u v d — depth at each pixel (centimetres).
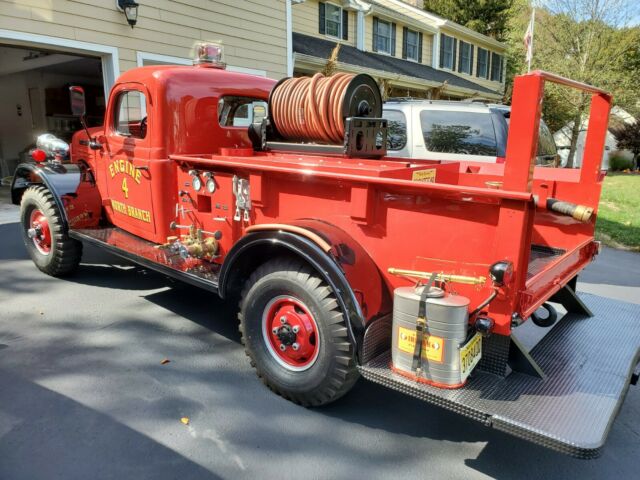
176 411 278
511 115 210
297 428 268
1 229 693
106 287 470
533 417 206
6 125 1346
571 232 343
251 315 291
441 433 269
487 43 2455
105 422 265
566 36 1809
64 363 327
